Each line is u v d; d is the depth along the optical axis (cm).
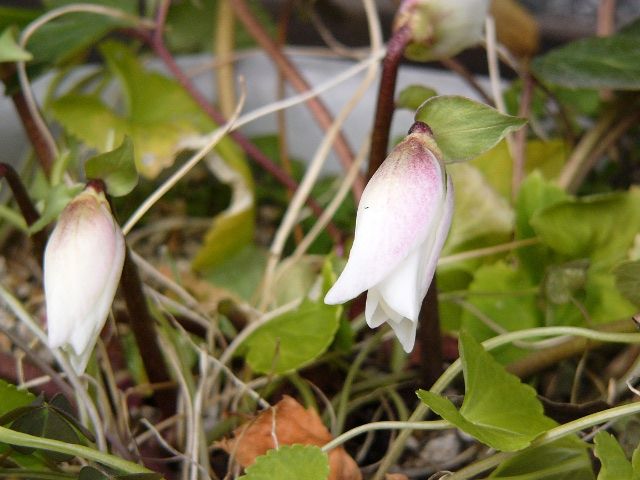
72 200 22
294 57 45
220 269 35
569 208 29
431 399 23
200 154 27
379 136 26
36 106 30
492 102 36
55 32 33
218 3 43
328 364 30
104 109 34
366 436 29
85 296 22
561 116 36
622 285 26
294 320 28
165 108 36
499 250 30
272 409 26
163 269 34
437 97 23
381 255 21
